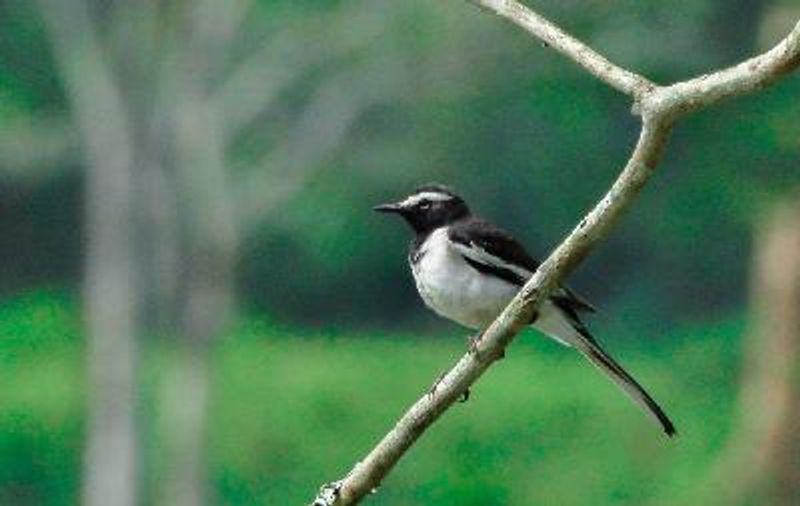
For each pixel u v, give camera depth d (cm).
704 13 2755
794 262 2878
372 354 3953
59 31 3025
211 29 2980
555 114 3369
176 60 2983
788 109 2575
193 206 3069
